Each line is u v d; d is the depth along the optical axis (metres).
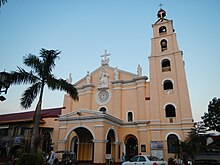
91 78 36.69
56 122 33.12
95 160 23.66
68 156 22.00
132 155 29.45
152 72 32.09
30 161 14.17
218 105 26.98
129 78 33.97
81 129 30.17
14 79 17.84
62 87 19.72
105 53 37.44
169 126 28.09
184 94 28.73
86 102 34.59
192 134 24.44
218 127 26.19
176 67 30.91
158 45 34.06
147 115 29.92
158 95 30.36
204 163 13.09
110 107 32.94
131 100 32.16
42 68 19.22
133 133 29.77
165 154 26.84
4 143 33.06
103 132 24.78
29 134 31.42
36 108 17.92
